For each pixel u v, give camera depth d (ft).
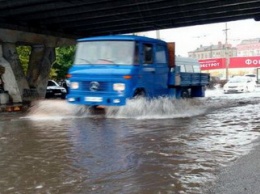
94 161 20.79
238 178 16.92
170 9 66.33
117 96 39.04
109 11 67.31
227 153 22.16
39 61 85.81
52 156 22.15
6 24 71.31
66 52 134.31
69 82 41.68
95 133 30.04
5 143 26.53
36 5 62.34
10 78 69.15
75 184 16.88
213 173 18.06
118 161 20.68
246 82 107.04
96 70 40.09
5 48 73.26
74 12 65.98
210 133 29.40
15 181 17.48
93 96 39.96
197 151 22.84
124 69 39.40
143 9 64.18
